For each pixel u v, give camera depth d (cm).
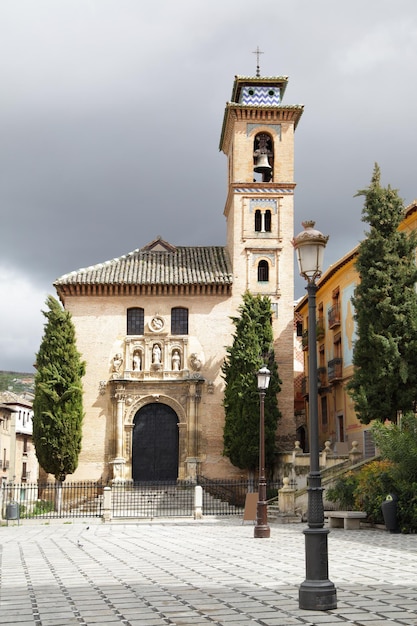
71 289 4978
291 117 5166
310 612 1095
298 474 3988
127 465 4753
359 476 2978
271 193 5112
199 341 4947
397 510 2544
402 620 1025
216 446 4806
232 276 5016
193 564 1767
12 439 7806
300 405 6500
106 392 4878
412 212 3834
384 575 1488
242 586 1381
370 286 3488
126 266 5153
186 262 5212
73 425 4578
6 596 1315
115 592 1341
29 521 3731
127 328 4994
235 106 5081
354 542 2205
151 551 2122
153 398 4841
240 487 4534
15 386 12962
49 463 4550
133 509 4131
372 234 3516
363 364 3497
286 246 5059
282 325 4953
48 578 1561
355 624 1001
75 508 4438
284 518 3259
